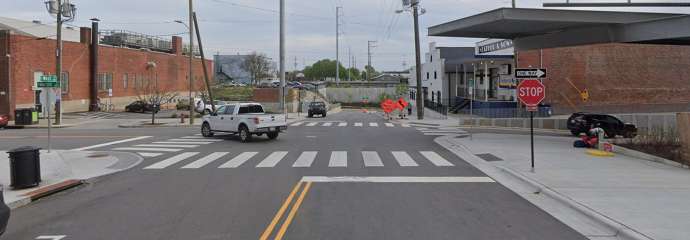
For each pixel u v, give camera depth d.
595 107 44.16
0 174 14.05
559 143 22.09
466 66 51.31
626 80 44.44
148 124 38.00
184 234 7.91
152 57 69.69
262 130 23.70
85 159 17.81
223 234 7.88
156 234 7.93
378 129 32.31
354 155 18.50
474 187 12.06
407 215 9.15
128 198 10.91
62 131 31.80
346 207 9.80
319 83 120.81
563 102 43.91
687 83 45.31
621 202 9.77
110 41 66.62
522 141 23.12
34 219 9.11
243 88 90.56
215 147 21.53
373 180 13.05
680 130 15.54
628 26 23.39
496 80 49.69
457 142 22.55
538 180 12.35
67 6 37.53
